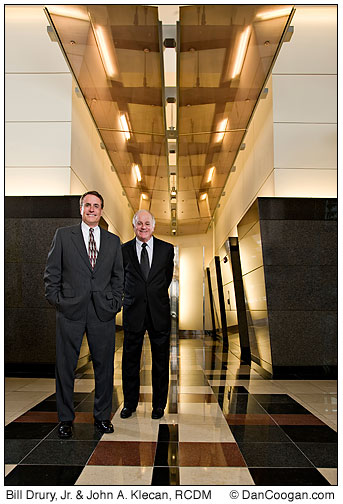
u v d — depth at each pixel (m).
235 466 2.51
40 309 5.80
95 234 3.35
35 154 6.40
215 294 13.57
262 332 6.32
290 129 6.58
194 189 10.20
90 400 4.25
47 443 2.91
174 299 12.66
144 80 5.05
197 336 16.28
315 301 5.98
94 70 4.88
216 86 5.14
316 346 5.91
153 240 3.83
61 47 4.48
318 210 6.12
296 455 2.70
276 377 5.80
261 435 3.11
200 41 4.23
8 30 6.62
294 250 6.07
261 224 6.11
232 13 3.80
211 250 17.31
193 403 4.18
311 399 4.37
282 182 6.47
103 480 2.29
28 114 6.48
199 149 7.36
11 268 5.87
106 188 9.93
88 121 7.78
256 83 5.08
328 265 6.05
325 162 6.52
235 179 10.45
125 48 4.41
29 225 5.93
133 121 6.24
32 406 4.00
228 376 5.95
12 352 5.76
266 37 4.18
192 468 2.47
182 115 5.95
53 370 5.71
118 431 3.20
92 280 3.24
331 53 6.73
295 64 6.71
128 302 3.69
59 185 6.34
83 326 3.20
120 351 9.56
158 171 8.76
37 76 6.54
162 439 3.00
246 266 7.40
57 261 3.22
